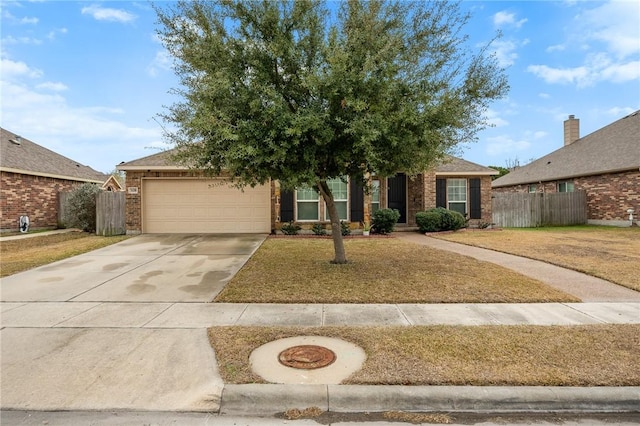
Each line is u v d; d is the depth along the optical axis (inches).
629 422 117.3
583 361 146.0
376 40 263.7
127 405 124.9
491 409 123.4
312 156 259.3
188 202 575.5
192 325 195.6
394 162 279.4
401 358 149.8
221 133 234.8
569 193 773.9
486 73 287.6
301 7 262.8
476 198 719.7
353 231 578.2
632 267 323.3
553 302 230.1
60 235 583.5
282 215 573.0
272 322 198.7
